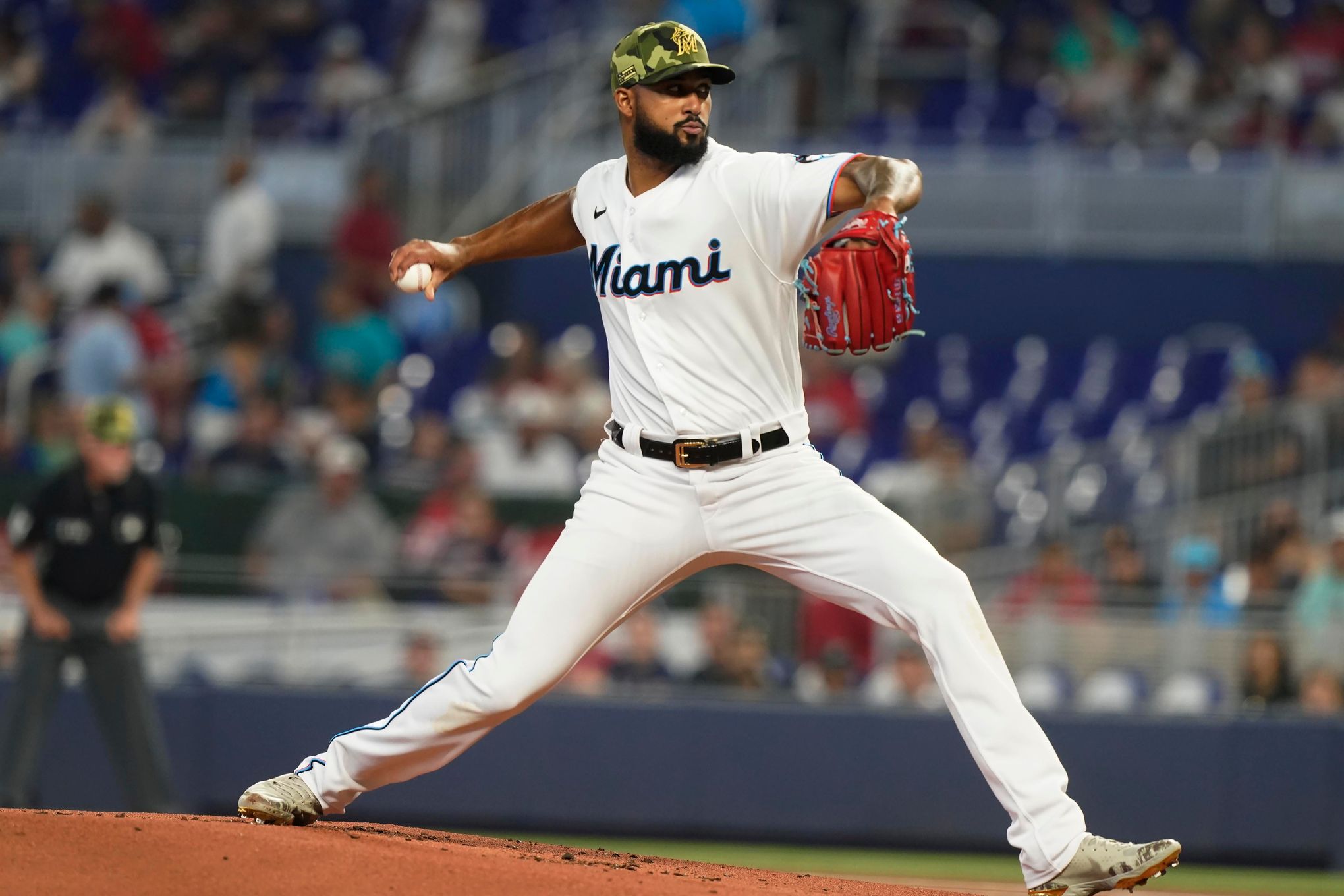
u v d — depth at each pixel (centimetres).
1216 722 2933
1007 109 5525
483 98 5369
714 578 3303
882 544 1409
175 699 3139
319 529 3406
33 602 2675
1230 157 5084
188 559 3484
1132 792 2941
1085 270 5138
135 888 1266
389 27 5947
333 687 3138
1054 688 3038
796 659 3145
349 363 4444
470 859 1367
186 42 5903
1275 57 5434
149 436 4181
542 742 3095
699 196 1389
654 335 1414
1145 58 5425
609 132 5300
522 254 1570
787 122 5447
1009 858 2970
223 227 4906
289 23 5938
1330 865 2900
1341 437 3631
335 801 1500
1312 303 5025
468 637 3131
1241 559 3547
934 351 4866
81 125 5481
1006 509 3566
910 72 5772
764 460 1419
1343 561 3042
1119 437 4375
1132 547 3531
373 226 4928
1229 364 4584
